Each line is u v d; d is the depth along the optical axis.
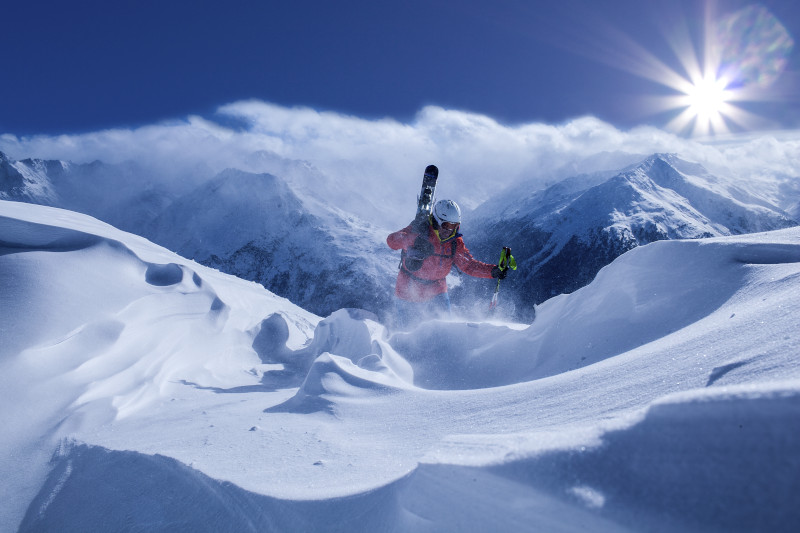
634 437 1.11
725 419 1.01
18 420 3.06
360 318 5.06
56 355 3.55
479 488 1.24
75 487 2.48
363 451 2.32
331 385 3.30
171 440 2.74
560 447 1.18
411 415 2.69
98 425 3.20
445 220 4.94
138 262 4.93
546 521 1.12
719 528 0.92
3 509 2.50
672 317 2.85
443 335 4.10
